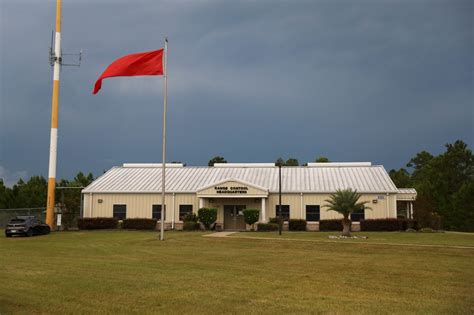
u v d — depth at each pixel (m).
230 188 44.16
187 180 48.72
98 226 44.50
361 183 45.66
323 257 22.12
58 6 43.41
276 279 15.66
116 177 50.09
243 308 11.37
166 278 15.71
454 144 70.12
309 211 44.50
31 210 50.66
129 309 11.21
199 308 11.34
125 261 20.25
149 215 46.09
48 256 22.16
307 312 11.00
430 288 14.21
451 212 60.06
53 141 42.62
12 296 12.62
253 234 35.22
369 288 14.14
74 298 12.41
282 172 49.94
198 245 27.52
